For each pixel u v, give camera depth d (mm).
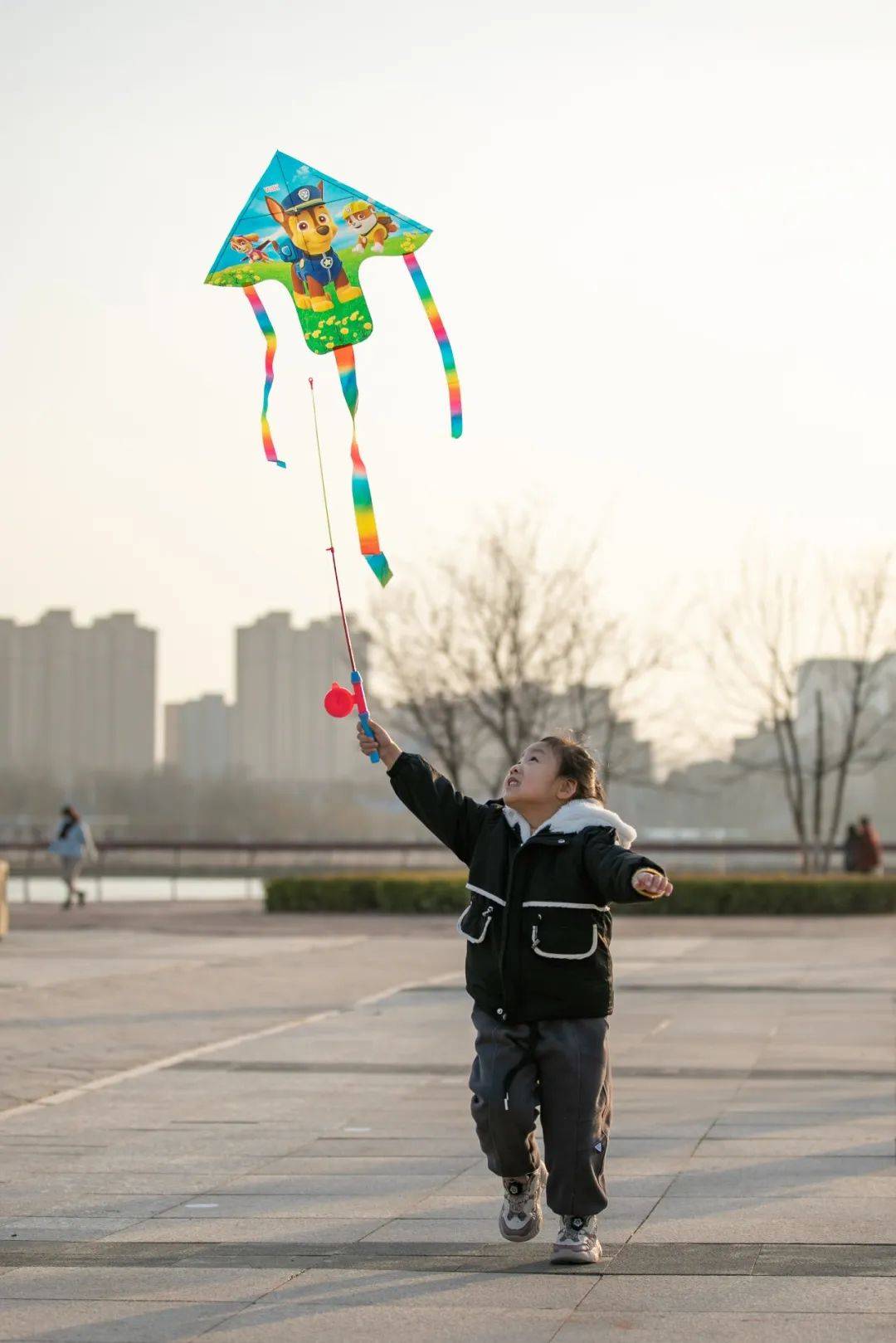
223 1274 5707
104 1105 9586
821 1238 6168
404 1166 7746
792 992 16297
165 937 23609
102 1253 6051
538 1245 6105
